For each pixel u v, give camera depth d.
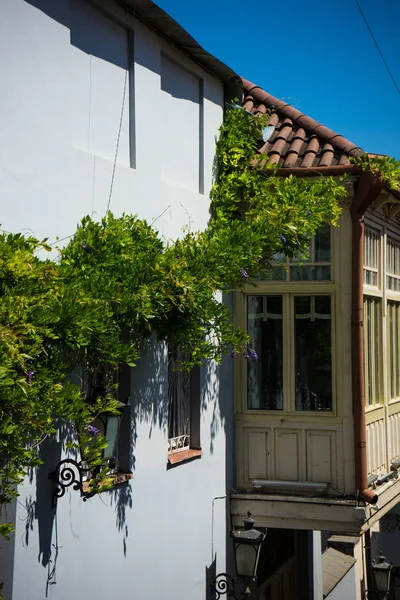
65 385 6.77
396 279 13.77
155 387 9.82
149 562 9.65
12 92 7.52
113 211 9.08
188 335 9.27
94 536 8.63
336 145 11.61
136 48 9.57
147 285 8.11
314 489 11.30
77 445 7.05
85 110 8.79
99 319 7.11
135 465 9.39
